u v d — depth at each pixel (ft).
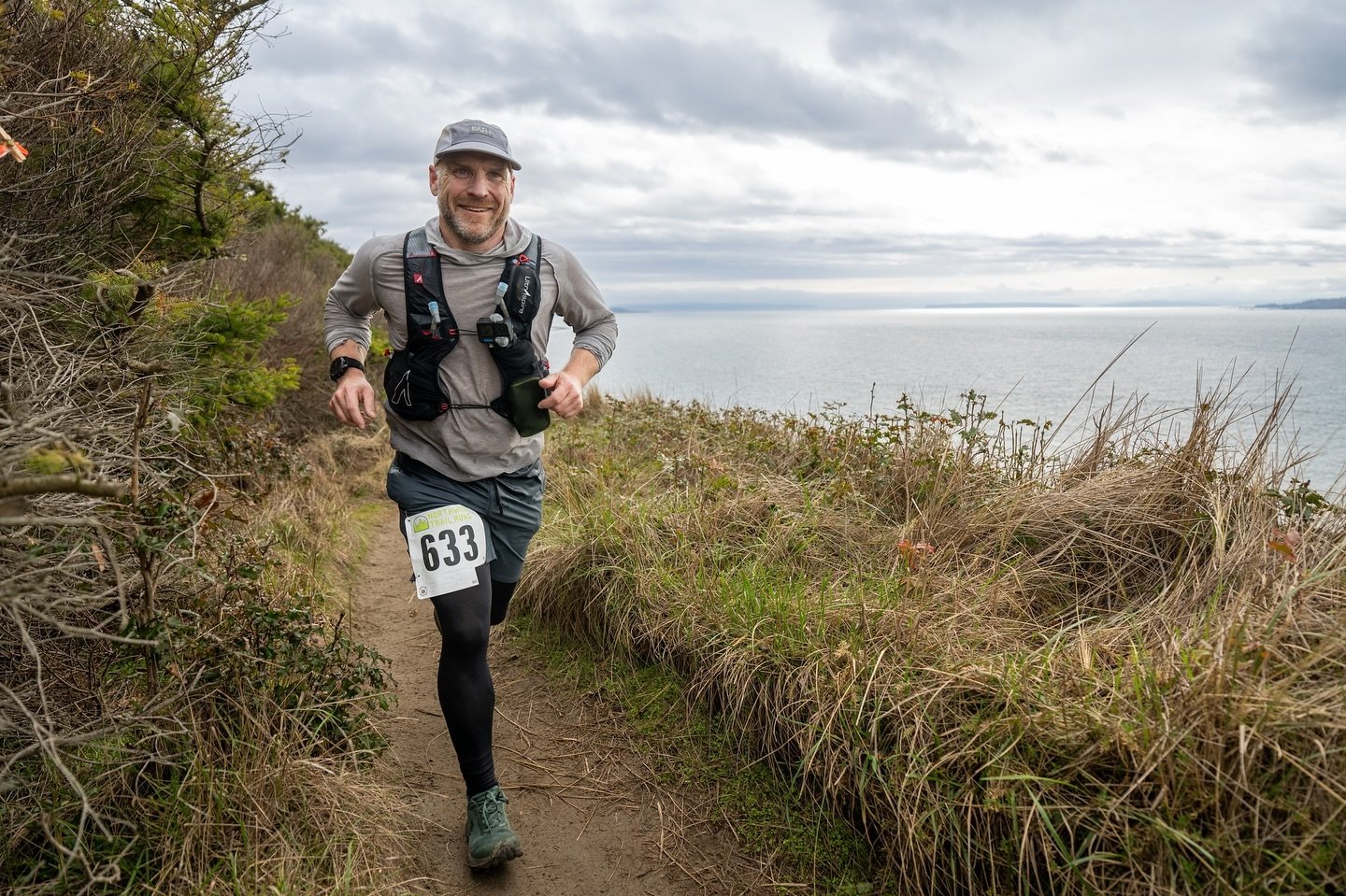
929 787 7.39
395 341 9.04
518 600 13.65
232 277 23.38
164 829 7.02
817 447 17.24
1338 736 6.23
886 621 9.66
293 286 27.91
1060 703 7.50
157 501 7.48
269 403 14.78
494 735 10.73
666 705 10.75
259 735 7.92
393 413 8.85
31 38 10.09
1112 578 11.05
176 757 7.60
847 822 8.25
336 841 7.55
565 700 11.45
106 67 11.03
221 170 13.52
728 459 18.25
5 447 5.79
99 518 6.95
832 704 8.60
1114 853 6.25
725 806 9.02
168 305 9.72
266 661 8.36
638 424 25.31
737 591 11.19
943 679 8.25
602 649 12.32
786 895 7.87
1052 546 11.63
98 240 11.06
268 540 11.64
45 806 6.74
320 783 7.95
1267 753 6.30
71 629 5.68
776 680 9.45
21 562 6.28
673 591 11.73
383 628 14.07
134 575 7.95
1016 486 13.19
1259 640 7.22
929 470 14.58
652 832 8.84
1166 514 11.46
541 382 8.57
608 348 9.59
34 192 9.74
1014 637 9.66
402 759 10.01
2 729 6.01
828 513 13.65
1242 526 10.28
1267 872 5.75
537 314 8.85
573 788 9.61
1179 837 5.96
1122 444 13.64
